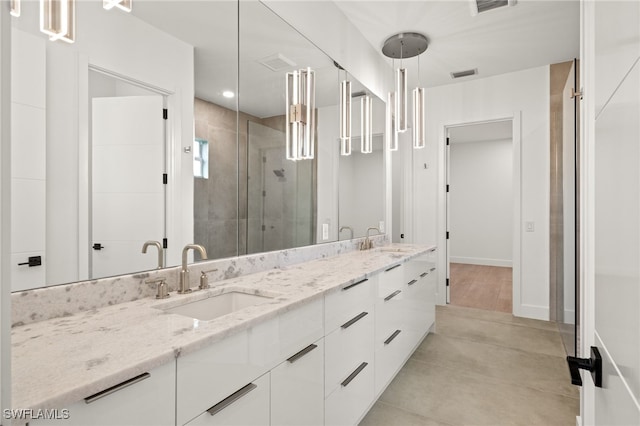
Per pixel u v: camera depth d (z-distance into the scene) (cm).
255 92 214
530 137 387
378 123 363
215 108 188
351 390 184
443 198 442
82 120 129
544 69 380
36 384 73
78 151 128
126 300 138
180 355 93
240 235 204
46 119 119
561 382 244
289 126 243
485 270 691
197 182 178
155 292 148
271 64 225
